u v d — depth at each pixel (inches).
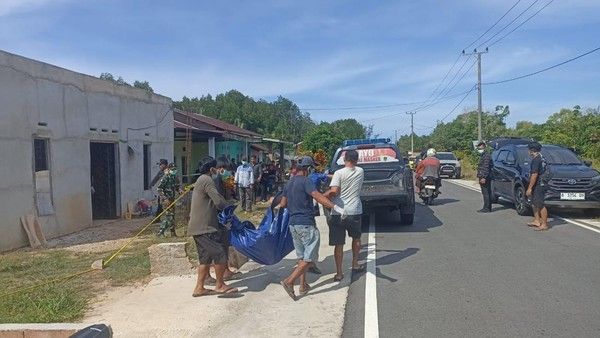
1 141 417.4
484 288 281.0
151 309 257.3
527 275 305.0
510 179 574.6
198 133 894.4
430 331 221.1
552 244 393.7
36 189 465.7
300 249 274.5
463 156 1930.4
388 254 371.2
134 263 355.6
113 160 616.1
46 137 478.9
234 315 247.8
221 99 2755.9
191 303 265.9
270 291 285.6
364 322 234.2
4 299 272.1
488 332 217.9
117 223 575.2
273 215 304.3
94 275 327.6
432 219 542.3
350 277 308.8
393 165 484.7
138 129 660.7
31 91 456.8
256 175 774.5
